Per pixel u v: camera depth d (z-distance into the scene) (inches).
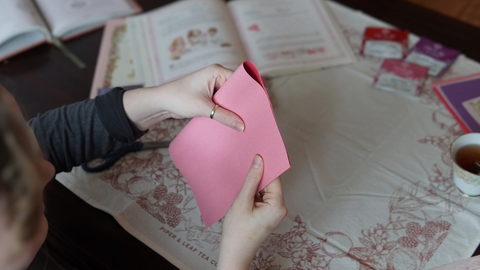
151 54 38.8
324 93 34.7
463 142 26.7
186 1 43.6
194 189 24.9
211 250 24.9
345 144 30.6
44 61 39.8
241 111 20.9
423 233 24.9
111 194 28.3
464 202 26.3
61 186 28.9
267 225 20.7
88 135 26.5
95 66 38.8
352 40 39.4
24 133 13.6
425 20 39.9
